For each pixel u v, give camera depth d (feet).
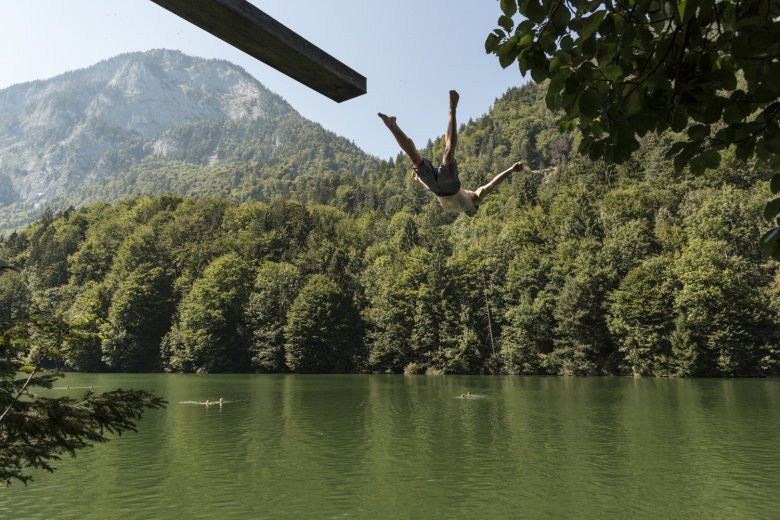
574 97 12.74
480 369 298.15
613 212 332.39
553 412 139.54
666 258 266.36
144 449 100.58
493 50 13.42
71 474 83.82
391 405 158.61
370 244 495.00
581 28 12.51
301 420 132.05
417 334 312.29
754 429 112.68
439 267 316.40
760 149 12.28
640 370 254.88
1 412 18.61
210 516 65.31
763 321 244.42
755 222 273.33
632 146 13.19
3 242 494.18
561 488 74.18
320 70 11.70
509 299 304.50
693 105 12.04
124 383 242.78
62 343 22.98
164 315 366.43
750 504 66.90
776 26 10.11
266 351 328.29
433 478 79.61
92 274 426.51
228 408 155.12
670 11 11.73
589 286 277.03
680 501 68.28
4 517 65.21
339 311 329.93
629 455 91.50
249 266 381.19
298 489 75.25
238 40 10.80
